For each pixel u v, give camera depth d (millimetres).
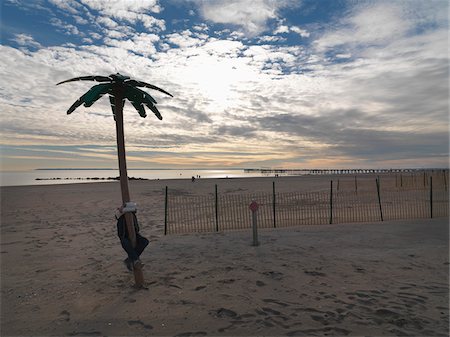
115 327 3752
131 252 4996
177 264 6316
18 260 6754
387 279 5273
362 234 8992
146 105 5805
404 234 8898
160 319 3938
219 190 28734
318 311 4102
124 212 5023
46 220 12656
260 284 5090
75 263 6492
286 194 23594
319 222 11836
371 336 3482
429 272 5613
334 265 6070
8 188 33156
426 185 28266
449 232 9086
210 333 3588
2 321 3936
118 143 5152
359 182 35469
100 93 5039
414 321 3807
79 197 23078
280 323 3797
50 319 3977
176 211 15641
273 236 8938
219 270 5859
